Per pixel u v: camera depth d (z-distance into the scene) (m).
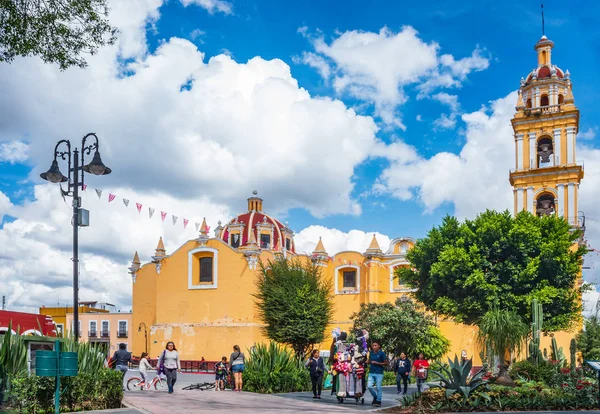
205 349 61.16
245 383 26.20
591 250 51.03
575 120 56.09
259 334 59.50
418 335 43.72
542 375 22.16
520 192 56.69
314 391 22.25
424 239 46.91
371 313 45.19
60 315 77.56
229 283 61.38
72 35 16.03
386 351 42.69
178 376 47.84
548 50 59.34
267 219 82.94
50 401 15.41
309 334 41.56
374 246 62.91
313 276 44.00
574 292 44.28
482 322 20.69
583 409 17.75
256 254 60.75
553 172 55.56
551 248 42.12
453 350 57.84
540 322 25.59
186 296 63.34
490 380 19.66
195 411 16.23
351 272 64.31
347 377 20.16
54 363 14.04
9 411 14.32
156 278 66.50
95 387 16.41
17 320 23.20
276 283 43.16
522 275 41.62
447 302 43.59
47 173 20.22
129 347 73.38
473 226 45.31
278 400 21.11
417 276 47.09
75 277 19.09
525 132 57.72
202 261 63.75
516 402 17.53
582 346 51.59
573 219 54.22
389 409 17.67
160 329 63.84
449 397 17.33
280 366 26.62
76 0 15.78
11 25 15.23
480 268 42.88
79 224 19.92
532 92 58.44
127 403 17.88
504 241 42.53
